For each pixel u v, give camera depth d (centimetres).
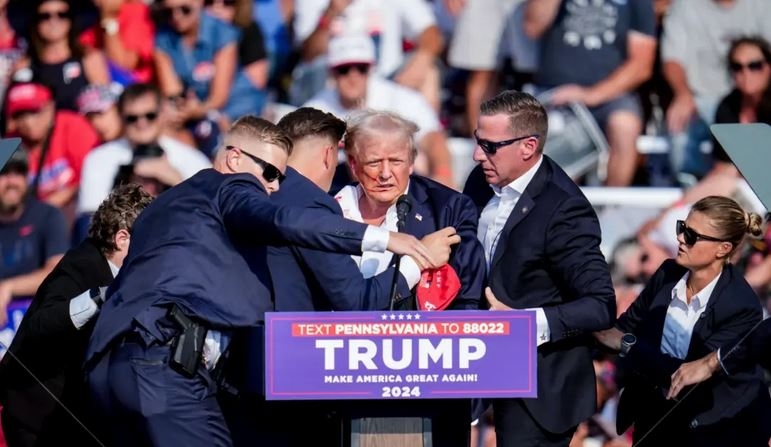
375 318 1658
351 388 1659
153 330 1750
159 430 1742
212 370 1791
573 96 3231
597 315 1864
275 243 1719
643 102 3259
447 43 3322
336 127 1958
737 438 1967
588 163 3238
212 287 1767
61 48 3344
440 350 1664
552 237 1895
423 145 3241
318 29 3325
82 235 3241
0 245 3203
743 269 3025
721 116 3219
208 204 1788
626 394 2028
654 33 3231
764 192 1838
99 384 1788
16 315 3188
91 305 1962
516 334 1667
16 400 2091
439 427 1852
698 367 1914
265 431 1889
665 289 2017
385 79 3281
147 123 3225
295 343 1655
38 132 3284
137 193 2088
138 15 3356
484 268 1911
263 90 3381
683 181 3228
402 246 1669
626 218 3178
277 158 1852
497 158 1905
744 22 3209
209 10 3341
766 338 1917
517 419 1930
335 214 1764
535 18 3256
